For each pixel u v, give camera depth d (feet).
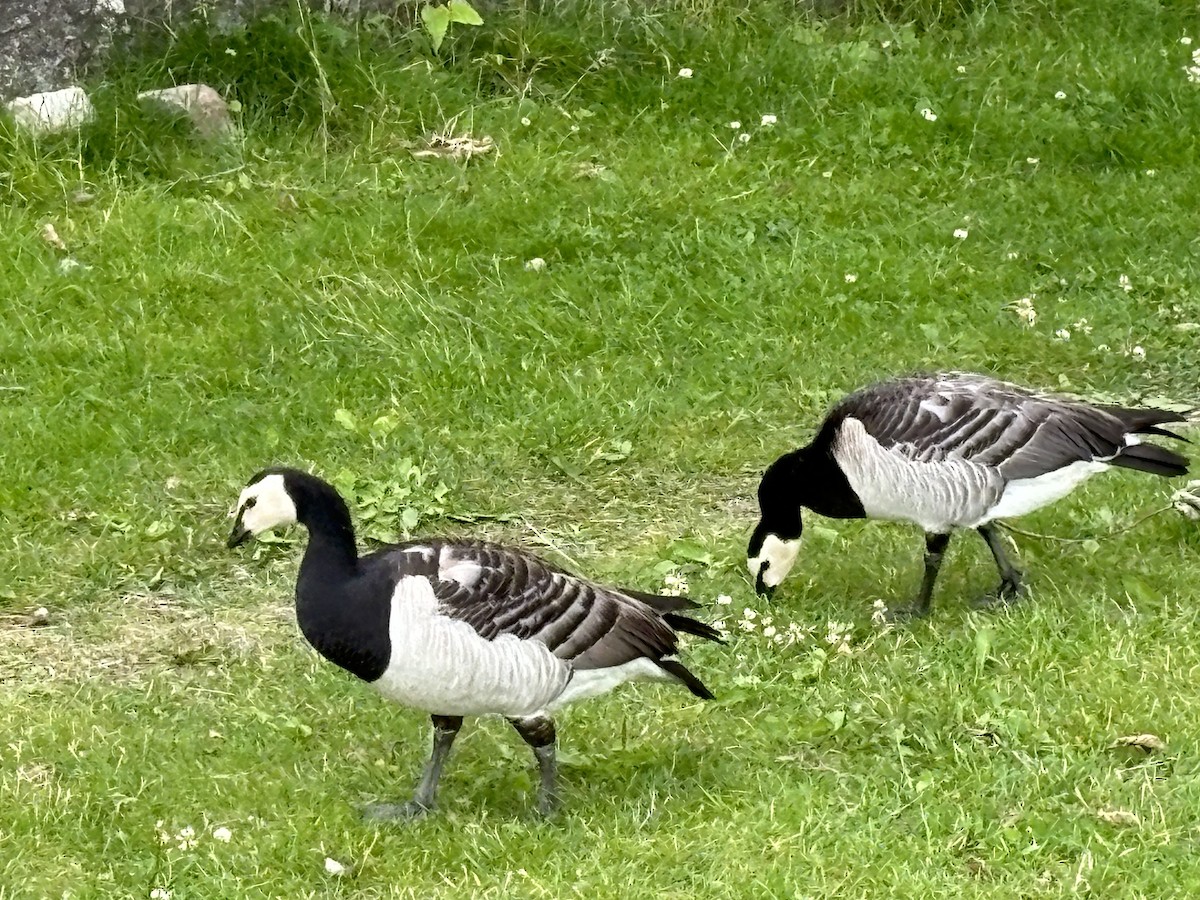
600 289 43.78
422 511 35.58
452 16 41.39
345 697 29.04
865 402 30.48
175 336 40.98
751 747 27.07
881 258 44.96
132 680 29.96
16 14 47.32
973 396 30.09
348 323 41.47
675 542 33.81
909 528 34.73
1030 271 44.98
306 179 47.32
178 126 48.11
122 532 34.58
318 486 24.29
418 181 47.44
